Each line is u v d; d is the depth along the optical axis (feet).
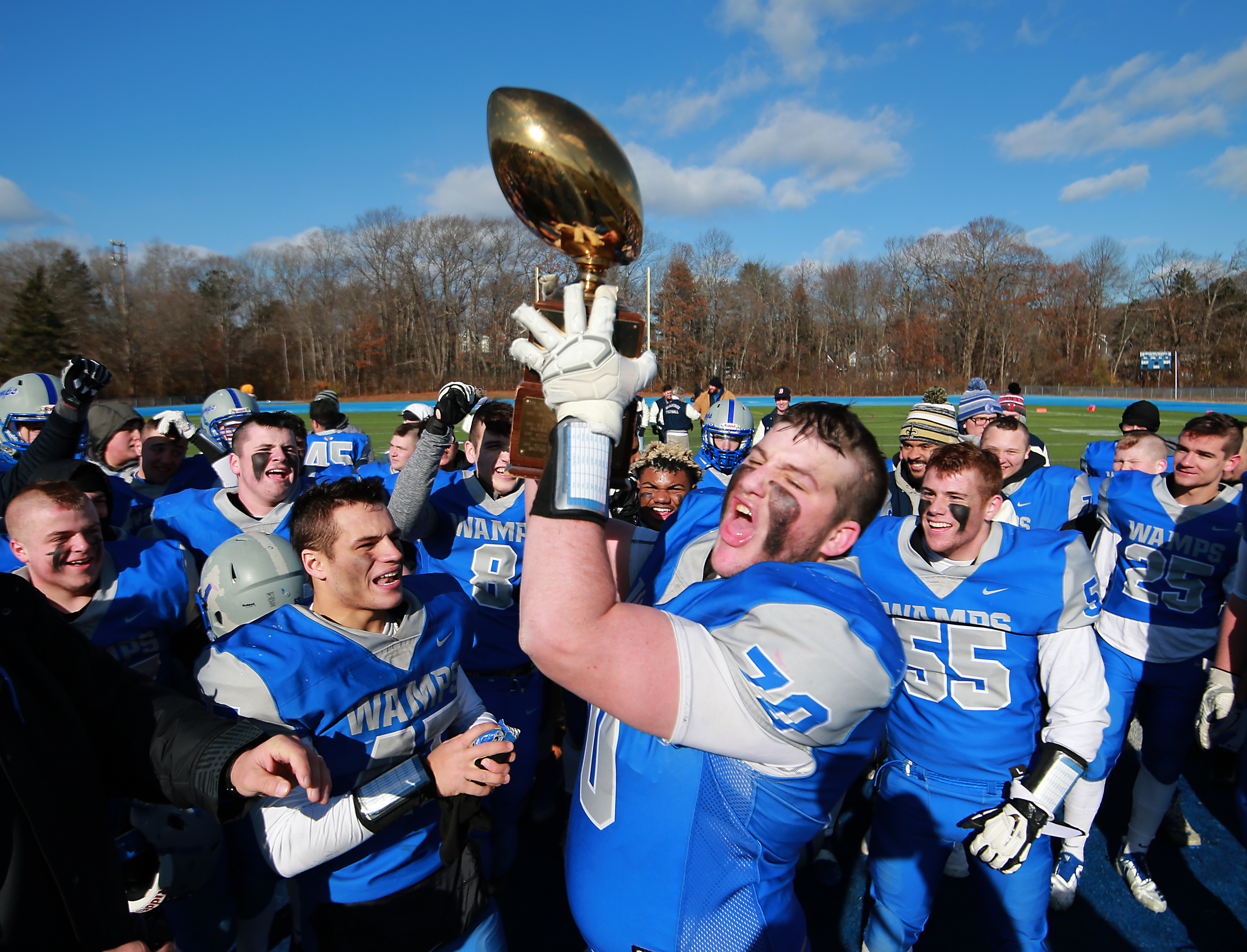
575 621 3.32
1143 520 10.57
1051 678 7.23
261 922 7.55
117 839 6.16
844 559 4.59
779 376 176.24
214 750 4.46
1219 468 10.12
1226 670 7.72
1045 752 6.94
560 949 8.78
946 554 7.48
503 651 10.12
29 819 3.73
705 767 4.20
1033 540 7.42
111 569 7.77
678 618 3.71
